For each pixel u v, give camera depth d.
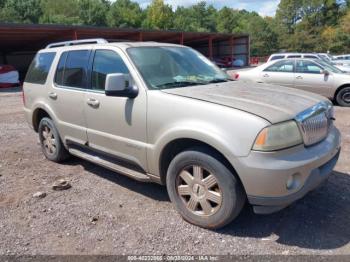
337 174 4.73
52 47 5.68
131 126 3.90
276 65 11.49
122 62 4.08
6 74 22.20
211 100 3.37
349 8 82.06
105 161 4.49
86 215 3.82
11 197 4.36
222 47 52.16
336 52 69.88
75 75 4.79
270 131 2.96
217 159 3.24
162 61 4.25
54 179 4.94
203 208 3.44
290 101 3.46
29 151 6.39
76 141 4.86
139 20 79.88
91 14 76.62
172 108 3.50
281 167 2.94
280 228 3.45
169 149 3.64
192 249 3.15
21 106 12.85
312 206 3.85
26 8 65.69
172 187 3.65
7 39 28.48
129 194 4.35
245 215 3.71
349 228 3.41
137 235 3.40
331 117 3.83
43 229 3.56
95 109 4.35
